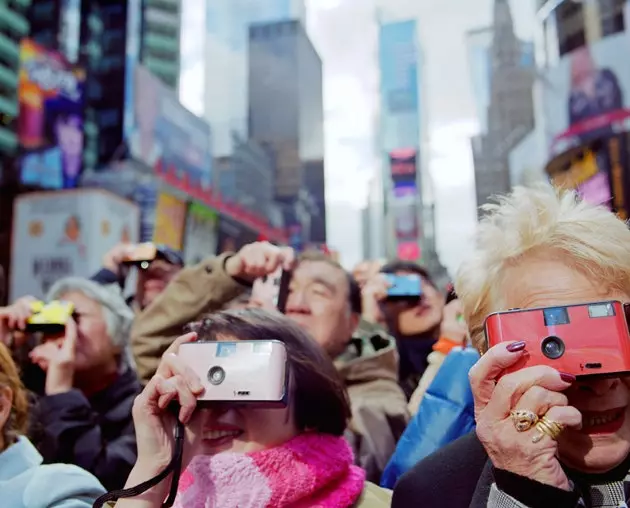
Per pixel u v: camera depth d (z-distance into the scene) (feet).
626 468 3.03
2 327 6.85
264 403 3.54
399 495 3.59
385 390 6.62
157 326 6.72
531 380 2.63
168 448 3.54
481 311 3.43
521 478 2.60
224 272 6.72
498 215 3.49
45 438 5.92
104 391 7.09
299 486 3.74
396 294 8.51
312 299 6.98
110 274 8.96
